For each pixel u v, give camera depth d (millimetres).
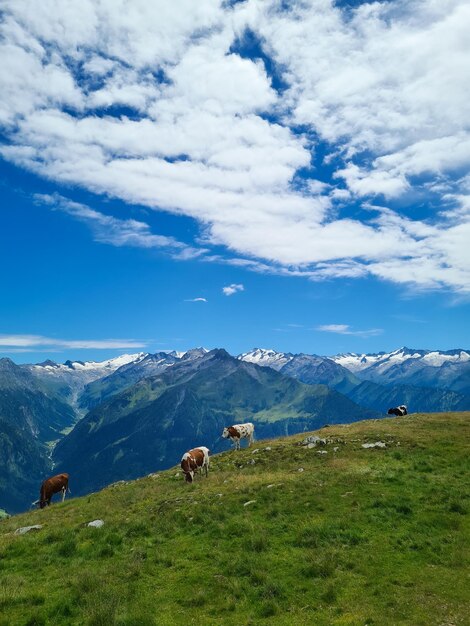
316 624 12609
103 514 25781
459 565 15648
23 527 25984
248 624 12828
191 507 24078
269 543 18500
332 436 42250
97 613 13094
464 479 25344
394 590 14203
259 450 40531
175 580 15984
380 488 24375
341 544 17891
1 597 14758
